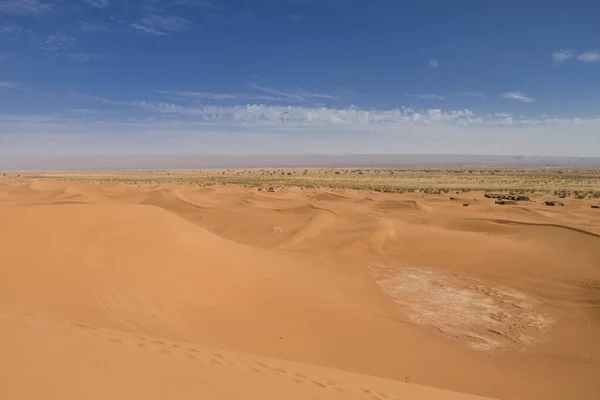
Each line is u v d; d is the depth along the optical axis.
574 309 17.42
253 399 5.62
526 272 22.55
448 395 8.56
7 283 10.78
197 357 7.37
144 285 13.12
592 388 10.98
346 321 14.73
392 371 11.45
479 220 36.34
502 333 14.99
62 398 4.40
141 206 20.28
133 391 4.97
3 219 14.09
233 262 17.78
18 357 5.24
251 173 162.38
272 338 12.38
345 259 25.45
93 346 6.56
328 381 7.62
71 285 11.63
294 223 35.47
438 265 24.31
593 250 24.97
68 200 48.41
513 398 10.35
